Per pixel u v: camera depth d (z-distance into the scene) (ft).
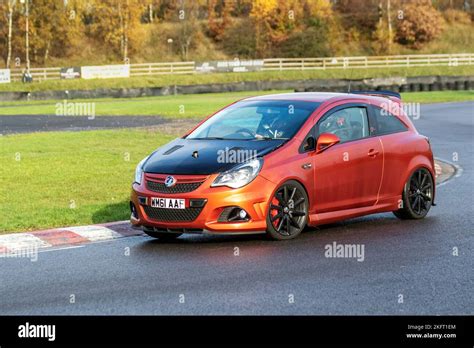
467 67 481.05
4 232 64.28
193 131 66.23
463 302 42.91
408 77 378.12
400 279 47.73
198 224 57.36
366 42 566.77
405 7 573.74
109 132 154.51
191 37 536.83
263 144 60.90
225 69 440.04
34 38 498.28
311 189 61.16
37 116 208.95
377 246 57.57
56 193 83.87
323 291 44.98
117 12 516.73
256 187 57.82
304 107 64.75
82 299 43.83
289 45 536.42
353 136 65.51
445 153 126.31
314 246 57.41
